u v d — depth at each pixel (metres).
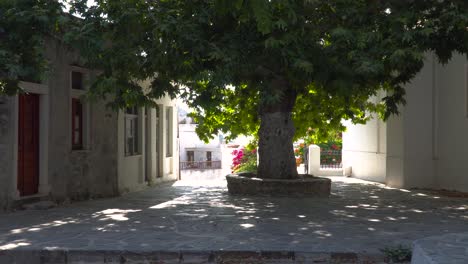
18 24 9.31
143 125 17.45
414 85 15.98
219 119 17.00
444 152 15.75
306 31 10.73
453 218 10.31
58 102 12.62
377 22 10.73
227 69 9.98
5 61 8.59
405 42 10.02
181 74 10.63
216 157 32.25
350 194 14.54
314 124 17.02
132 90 10.78
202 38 10.32
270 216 10.45
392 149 16.77
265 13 3.68
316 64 10.40
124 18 10.19
